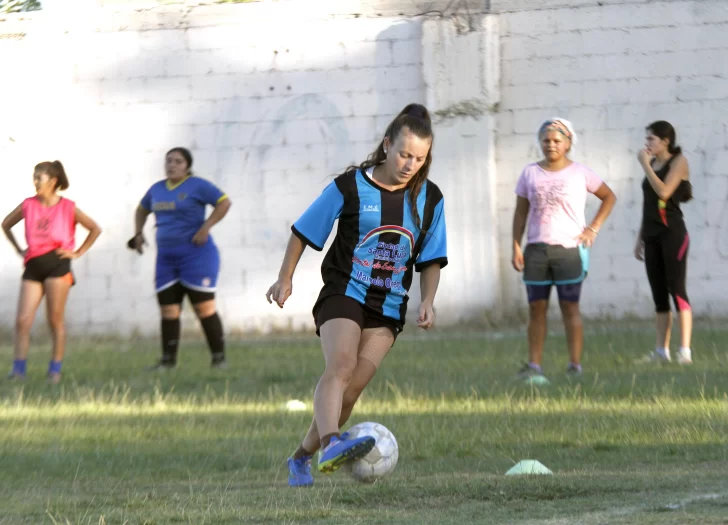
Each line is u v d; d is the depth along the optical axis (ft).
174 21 169.07
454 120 165.07
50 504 49.90
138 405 92.68
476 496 48.21
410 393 93.76
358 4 166.61
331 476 59.16
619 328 155.84
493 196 165.37
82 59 170.30
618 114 163.53
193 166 169.48
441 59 164.76
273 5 167.73
